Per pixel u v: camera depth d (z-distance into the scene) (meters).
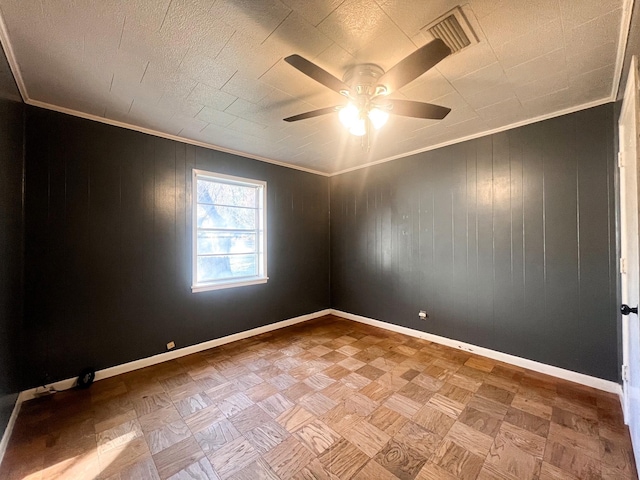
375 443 1.72
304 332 3.75
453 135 3.00
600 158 2.29
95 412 2.04
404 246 3.63
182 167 3.06
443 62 1.76
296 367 2.72
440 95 2.17
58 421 1.94
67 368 2.38
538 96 2.19
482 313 2.96
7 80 1.73
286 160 3.89
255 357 2.96
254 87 2.05
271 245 3.87
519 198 2.70
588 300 2.36
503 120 2.63
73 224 2.42
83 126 2.47
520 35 1.53
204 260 3.31
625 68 1.72
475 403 2.12
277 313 3.93
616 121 2.16
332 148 3.41
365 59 1.71
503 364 2.77
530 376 2.52
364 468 1.54
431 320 3.39
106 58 1.72
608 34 1.51
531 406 2.07
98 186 2.55
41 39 1.55
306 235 4.30
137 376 2.57
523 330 2.70
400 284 3.69
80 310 2.45
